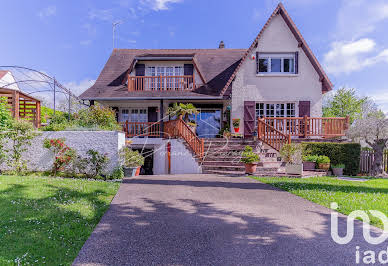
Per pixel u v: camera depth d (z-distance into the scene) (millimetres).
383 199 5523
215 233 3557
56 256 2773
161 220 4086
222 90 13078
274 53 13789
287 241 3305
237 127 13367
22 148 8242
